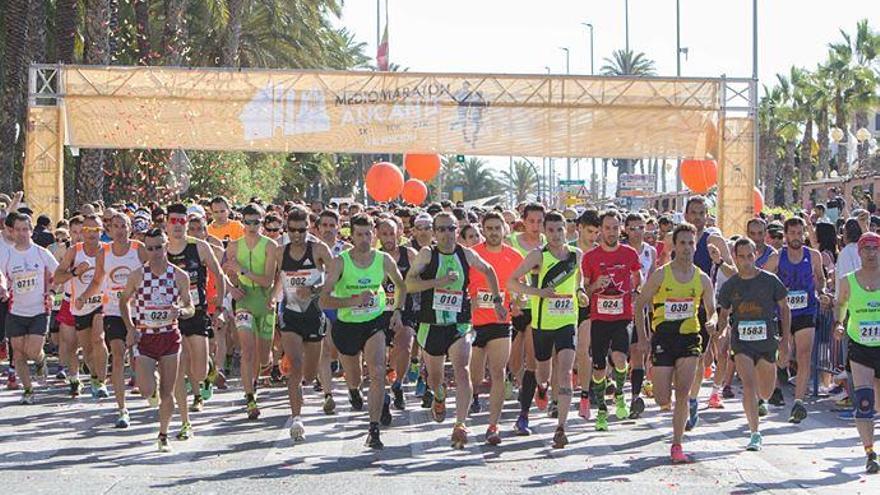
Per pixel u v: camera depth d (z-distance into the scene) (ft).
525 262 41.14
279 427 45.09
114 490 33.50
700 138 106.93
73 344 53.11
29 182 101.71
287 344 42.22
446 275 40.22
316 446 40.96
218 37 163.22
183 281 39.83
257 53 170.40
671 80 105.91
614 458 39.09
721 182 106.11
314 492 33.30
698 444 42.01
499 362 41.29
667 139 106.83
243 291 46.62
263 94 104.94
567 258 41.11
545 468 37.24
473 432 44.11
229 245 46.55
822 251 58.18
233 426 45.29
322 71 104.78
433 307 40.32
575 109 106.01
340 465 37.50
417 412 49.16
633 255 44.29
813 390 55.47
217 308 44.57
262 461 38.09
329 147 105.81
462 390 40.45
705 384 59.21
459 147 106.22
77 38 135.85
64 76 102.63
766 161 281.13
